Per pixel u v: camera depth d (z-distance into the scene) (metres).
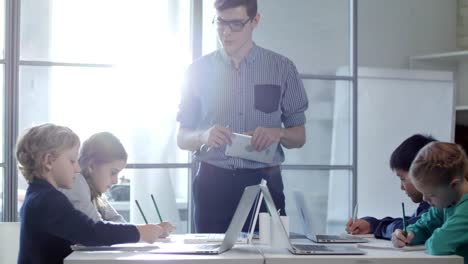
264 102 3.20
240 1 3.09
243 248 2.32
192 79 3.23
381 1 4.91
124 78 4.09
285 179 4.23
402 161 2.71
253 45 3.24
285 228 2.34
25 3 4.00
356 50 4.36
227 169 3.07
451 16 5.05
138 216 4.07
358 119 4.56
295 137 3.17
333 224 4.28
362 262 2.06
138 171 4.08
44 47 4.02
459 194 2.32
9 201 3.94
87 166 2.71
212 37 4.16
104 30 4.08
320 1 4.37
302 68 4.32
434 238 2.20
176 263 1.98
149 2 4.12
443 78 4.70
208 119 3.22
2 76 3.97
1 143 3.95
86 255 2.07
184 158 4.12
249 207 2.25
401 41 4.95
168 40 4.14
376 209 4.50
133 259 1.97
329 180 4.30
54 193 2.21
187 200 4.12
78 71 4.05
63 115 4.04
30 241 2.21
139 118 4.09
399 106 4.63
